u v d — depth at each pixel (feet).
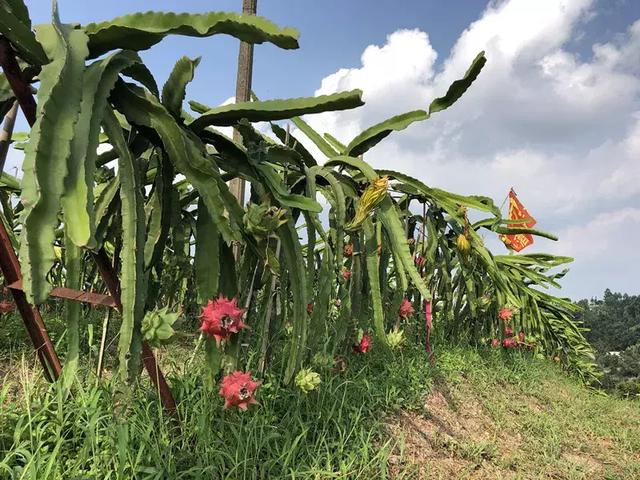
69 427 5.09
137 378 5.46
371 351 10.36
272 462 5.60
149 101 4.94
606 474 9.16
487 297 14.40
